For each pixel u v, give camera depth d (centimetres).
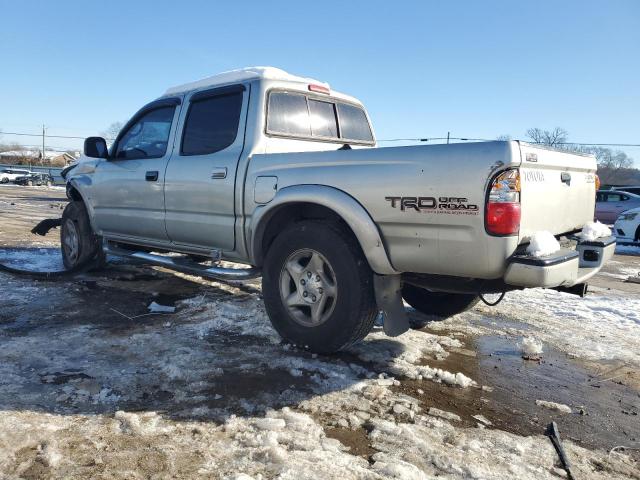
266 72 422
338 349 345
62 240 635
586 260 364
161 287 553
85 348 355
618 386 343
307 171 354
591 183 397
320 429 254
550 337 446
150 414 263
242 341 382
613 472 236
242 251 406
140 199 491
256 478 209
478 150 284
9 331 388
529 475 227
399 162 311
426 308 478
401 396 303
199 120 451
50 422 250
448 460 233
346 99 509
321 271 350
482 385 331
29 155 8269
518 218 282
